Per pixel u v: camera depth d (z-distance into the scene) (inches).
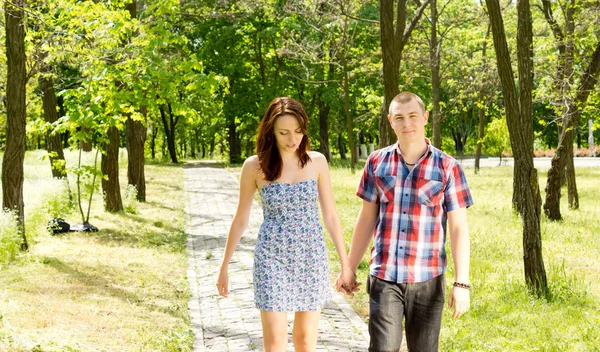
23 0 351.9
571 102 534.6
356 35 1231.5
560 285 305.0
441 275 137.7
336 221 155.3
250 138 1707.7
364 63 1069.8
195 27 1338.6
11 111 354.3
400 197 137.9
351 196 692.7
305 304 149.7
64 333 200.5
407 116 136.8
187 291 299.1
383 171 140.5
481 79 1008.2
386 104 446.3
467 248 136.6
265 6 1179.3
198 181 990.4
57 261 346.3
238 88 1416.1
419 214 137.1
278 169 149.3
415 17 512.7
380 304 137.0
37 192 513.0
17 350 177.2
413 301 137.1
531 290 290.5
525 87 463.8
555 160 553.6
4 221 343.9
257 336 224.7
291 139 146.7
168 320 242.8
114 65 446.3
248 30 1360.7
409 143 137.9
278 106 147.7
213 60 1373.0
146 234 465.4
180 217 576.7
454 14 1069.8
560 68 573.3
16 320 212.8
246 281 317.7
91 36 430.6
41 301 250.4
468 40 1069.8
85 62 443.5
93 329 215.8
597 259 381.4
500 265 356.5
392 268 136.9
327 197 155.2
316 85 1259.8
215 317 253.1
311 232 150.9
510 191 788.6
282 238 148.8
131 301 269.3
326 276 153.8
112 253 381.7
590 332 230.1
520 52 403.2
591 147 1878.7
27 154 1208.8
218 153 2886.3
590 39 556.1
